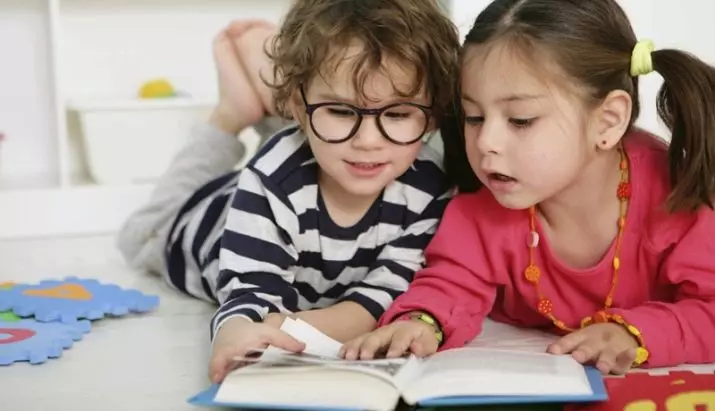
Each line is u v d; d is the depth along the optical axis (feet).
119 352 4.25
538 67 3.63
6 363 4.06
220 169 5.60
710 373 3.67
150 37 7.53
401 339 3.70
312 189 4.22
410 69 3.86
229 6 7.64
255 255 4.17
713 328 3.82
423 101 3.98
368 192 4.03
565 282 4.14
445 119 4.14
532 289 4.18
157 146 6.92
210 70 7.69
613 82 3.78
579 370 3.49
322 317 4.07
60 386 3.82
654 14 7.04
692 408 3.29
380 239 4.34
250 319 3.86
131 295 5.02
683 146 3.83
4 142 7.31
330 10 3.92
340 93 3.83
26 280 5.49
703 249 3.87
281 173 4.21
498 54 3.67
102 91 7.48
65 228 6.70
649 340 3.72
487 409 3.38
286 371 3.37
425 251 4.29
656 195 3.94
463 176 4.34
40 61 7.29
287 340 3.61
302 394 3.23
